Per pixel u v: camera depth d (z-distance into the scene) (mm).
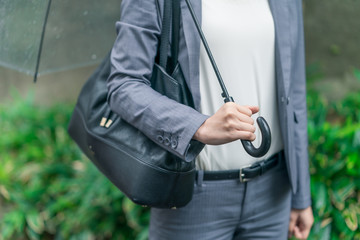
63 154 3602
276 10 1638
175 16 1524
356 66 4230
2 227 3299
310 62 4398
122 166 1549
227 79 1597
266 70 1656
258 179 1739
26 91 5230
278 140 1763
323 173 2898
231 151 1653
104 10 1962
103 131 1603
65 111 4164
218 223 1737
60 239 3205
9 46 1713
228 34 1554
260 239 1836
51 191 3357
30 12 1651
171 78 1510
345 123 3488
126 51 1488
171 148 1426
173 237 1748
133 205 2977
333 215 2783
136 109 1456
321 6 4230
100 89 1646
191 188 1551
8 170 3562
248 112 1339
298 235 1977
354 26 4145
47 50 1789
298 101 1837
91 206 3145
